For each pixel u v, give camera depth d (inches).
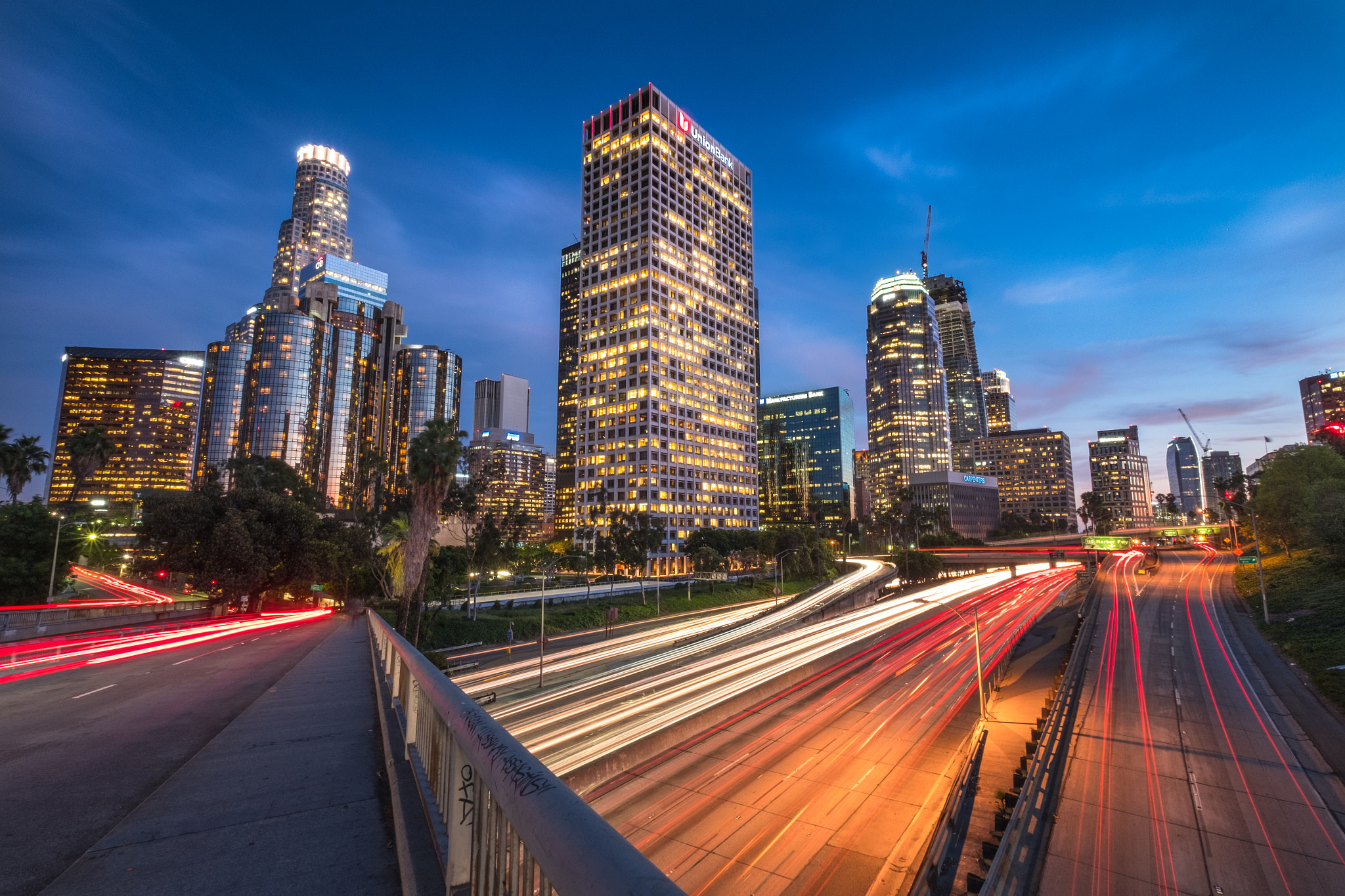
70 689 458.3
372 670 552.4
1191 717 1486.2
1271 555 4153.5
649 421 6146.7
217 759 238.5
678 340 6609.3
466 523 3014.3
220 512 2226.9
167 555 2105.1
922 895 847.1
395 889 130.0
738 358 7436.0
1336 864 902.4
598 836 56.9
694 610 3592.5
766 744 1391.5
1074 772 1231.5
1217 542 6727.4
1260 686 1669.5
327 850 151.3
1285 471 3432.6
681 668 1996.8
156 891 127.3
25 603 2011.6
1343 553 2596.0
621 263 6653.5
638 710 1503.4
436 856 138.1
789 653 2251.5
